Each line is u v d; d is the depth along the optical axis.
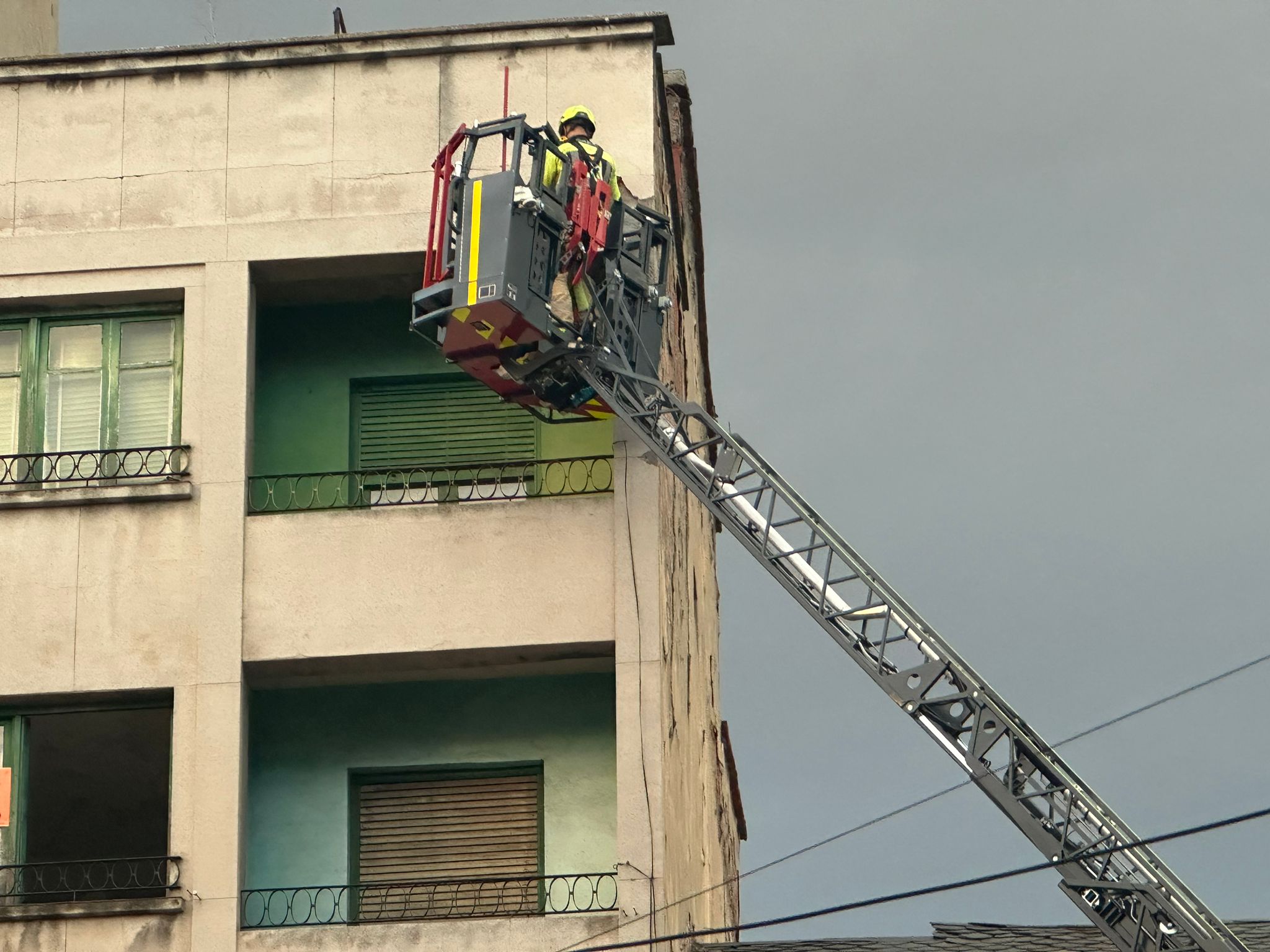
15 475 31.88
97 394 32.34
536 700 31.48
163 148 32.72
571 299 29.92
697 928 37.56
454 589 30.52
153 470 31.55
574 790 31.08
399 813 31.27
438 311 29.39
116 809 31.55
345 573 30.70
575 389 30.77
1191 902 27.62
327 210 32.22
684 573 35.19
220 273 32.09
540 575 30.48
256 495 32.22
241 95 32.84
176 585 30.92
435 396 32.78
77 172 32.72
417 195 32.19
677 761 32.69
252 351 32.19
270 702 31.58
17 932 29.48
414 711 31.52
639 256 31.62
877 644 29.20
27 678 30.62
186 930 29.44
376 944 29.06
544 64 32.59
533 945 28.89
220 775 30.00
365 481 32.38
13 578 31.06
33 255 32.38
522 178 29.64
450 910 30.70
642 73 32.44
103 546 31.14
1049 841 27.94
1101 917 27.81
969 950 31.05
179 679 30.48
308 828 31.00
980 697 28.56
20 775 30.89
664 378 33.91
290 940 29.23
